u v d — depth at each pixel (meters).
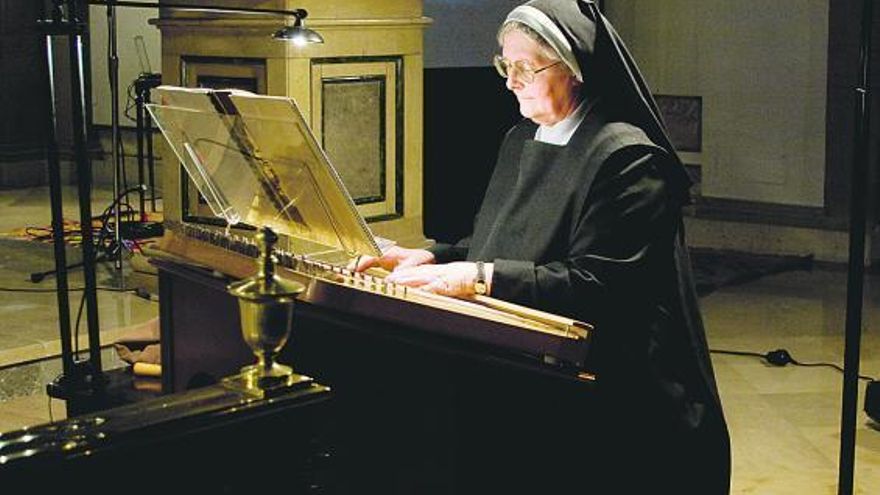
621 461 3.04
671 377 3.09
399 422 2.93
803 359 6.61
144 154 11.12
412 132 6.06
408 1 5.97
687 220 9.34
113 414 2.17
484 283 3.00
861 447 5.36
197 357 3.62
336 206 3.02
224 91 3.08
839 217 8.77
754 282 8.31
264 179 3.21
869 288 8.19
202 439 2.19
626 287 2.97
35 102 11.66
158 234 8.05
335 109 5.75
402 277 3.05
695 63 9.16
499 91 8.62
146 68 11.05
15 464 1.97
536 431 2.93
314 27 5.62
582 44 3.10
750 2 8.88
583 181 3.05
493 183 3.43
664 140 3.14
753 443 5.39
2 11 11.36
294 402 2.31
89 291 3.79
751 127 9.03
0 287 7.35
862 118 3.21
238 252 3.42
